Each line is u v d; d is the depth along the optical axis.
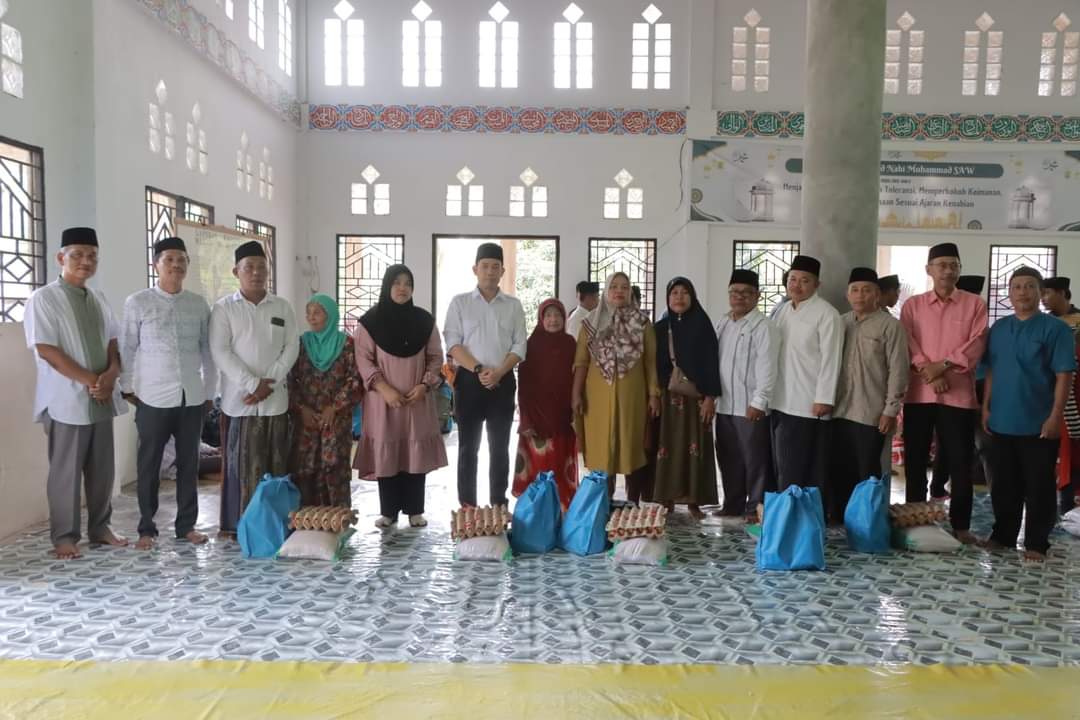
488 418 3.80
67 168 4.02
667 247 7.88
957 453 3.59
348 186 7.83
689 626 2.63
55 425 3.28
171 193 5.10
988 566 3.29
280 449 3.55
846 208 4.00
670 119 7.79
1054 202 7.80
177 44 5.17
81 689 2.14
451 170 7.84
